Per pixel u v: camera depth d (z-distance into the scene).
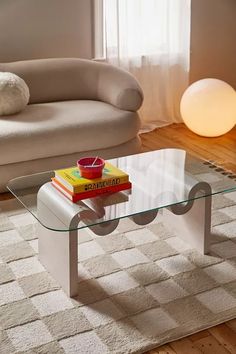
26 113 4.30
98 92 4.68
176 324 2.96
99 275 3.29
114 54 5.04
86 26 5.01
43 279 3.26
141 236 3.64
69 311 3.04
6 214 3.88
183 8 5.20
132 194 3.22
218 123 4.96
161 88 5.36
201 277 3.29
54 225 2.98
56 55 5.00
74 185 3.10
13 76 4.27
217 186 3.35
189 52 5.34
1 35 4.77
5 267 3.35
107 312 3.04
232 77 5.77
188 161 3.65
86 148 4.23
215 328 2.96
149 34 5.13
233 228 3.74
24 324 2.96
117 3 4.90
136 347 2.83
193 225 3.51
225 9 5.56
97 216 3.02
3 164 4.02
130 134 4.38
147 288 3.20
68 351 2.81
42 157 4.11
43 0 4.81
